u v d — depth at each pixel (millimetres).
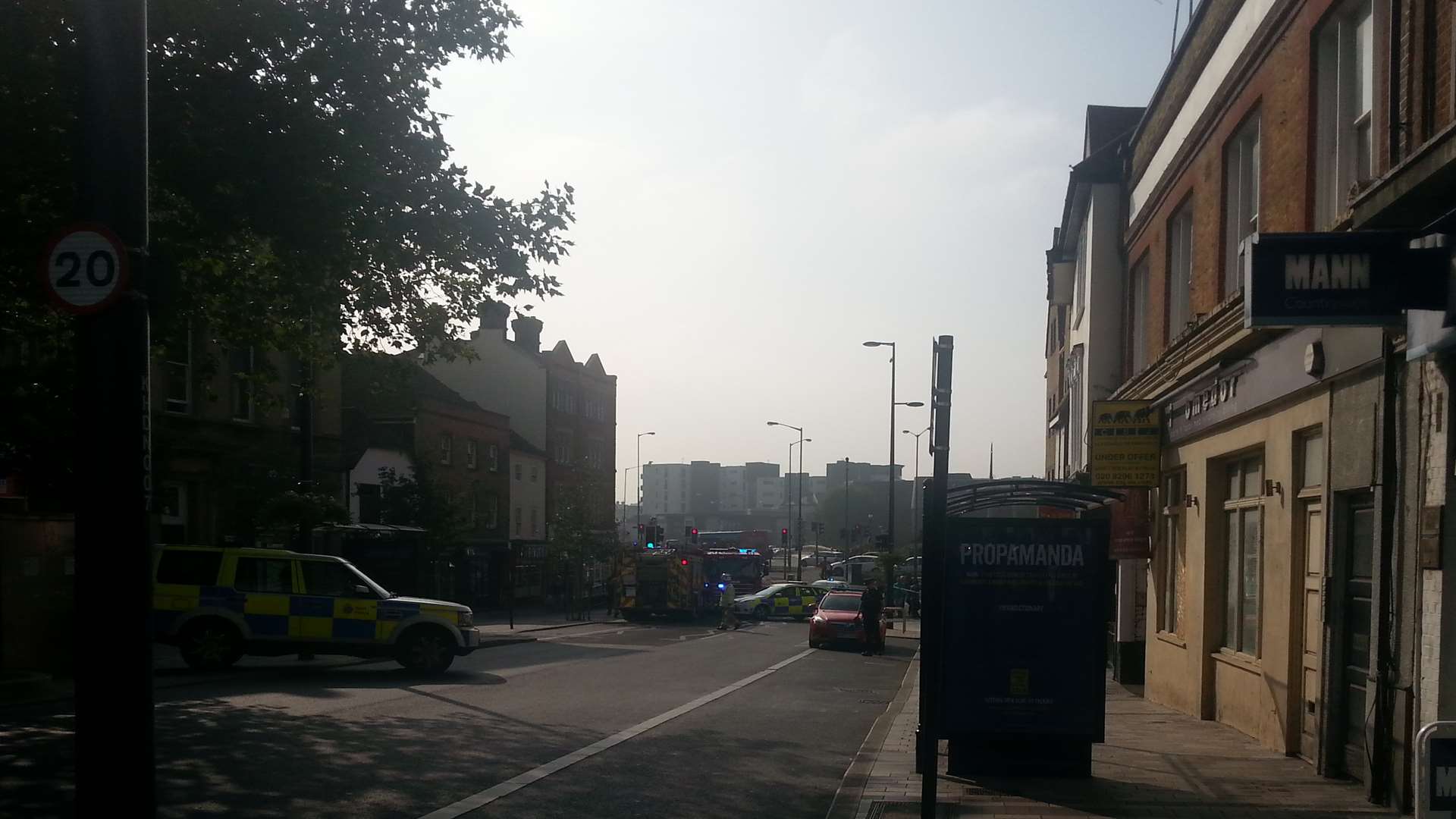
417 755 10969
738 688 19297
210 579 20203
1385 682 8906
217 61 15344
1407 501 8648
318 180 15648
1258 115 13320
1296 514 11547
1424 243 7688
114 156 5879
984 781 10039
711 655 28203
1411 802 8484
